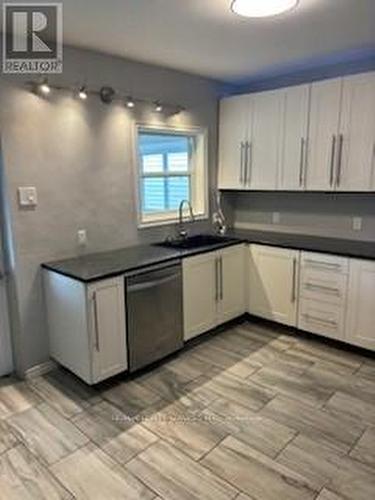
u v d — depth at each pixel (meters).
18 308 2.86
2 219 2.82
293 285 3.55
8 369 3.04
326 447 2.18
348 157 3.26
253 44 2.95
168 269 3.08
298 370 3.02
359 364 3.10
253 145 3.90
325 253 3.28
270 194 4.29
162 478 1.97
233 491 1.89
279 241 3.74
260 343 3.50
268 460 2.09
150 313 2.97
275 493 1.87
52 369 3.09
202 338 3.62
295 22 2.51
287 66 3.60
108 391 2.77
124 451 2.17
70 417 2.48
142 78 3.39
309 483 1.93
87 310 2.56
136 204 3.49
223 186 4.25
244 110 3.92
